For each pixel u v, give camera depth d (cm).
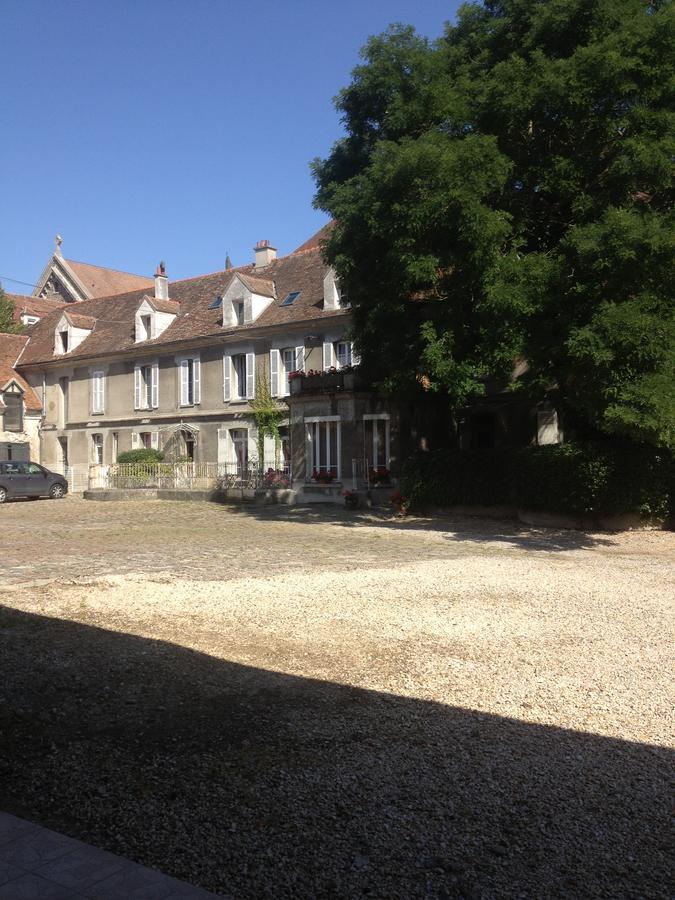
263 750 435
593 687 554
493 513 1975
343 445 2497
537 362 1426
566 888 301
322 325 2870
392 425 2483
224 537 1644
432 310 1573
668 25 1305
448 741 451
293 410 2650
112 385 3725
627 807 369
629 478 1636
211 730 466
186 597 888
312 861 318
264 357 3105
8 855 308
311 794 380
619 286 1284
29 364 4025
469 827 349
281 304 3141
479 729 471
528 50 1491
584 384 1343
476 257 1367
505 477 1944
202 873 307
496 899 293
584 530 1702
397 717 490
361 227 1570
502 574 1081
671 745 448
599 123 1353
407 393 1934
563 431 2322
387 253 1494
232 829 344
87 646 661
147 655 634
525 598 895
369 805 369
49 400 4012
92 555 1324
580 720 488
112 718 486
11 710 499
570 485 1700
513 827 349
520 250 1555
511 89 1400
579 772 409
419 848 330
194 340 3294
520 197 1512
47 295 5994
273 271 3434
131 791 382
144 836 337
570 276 1345
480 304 1380
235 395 3222
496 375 1495
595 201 1380
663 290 1310
